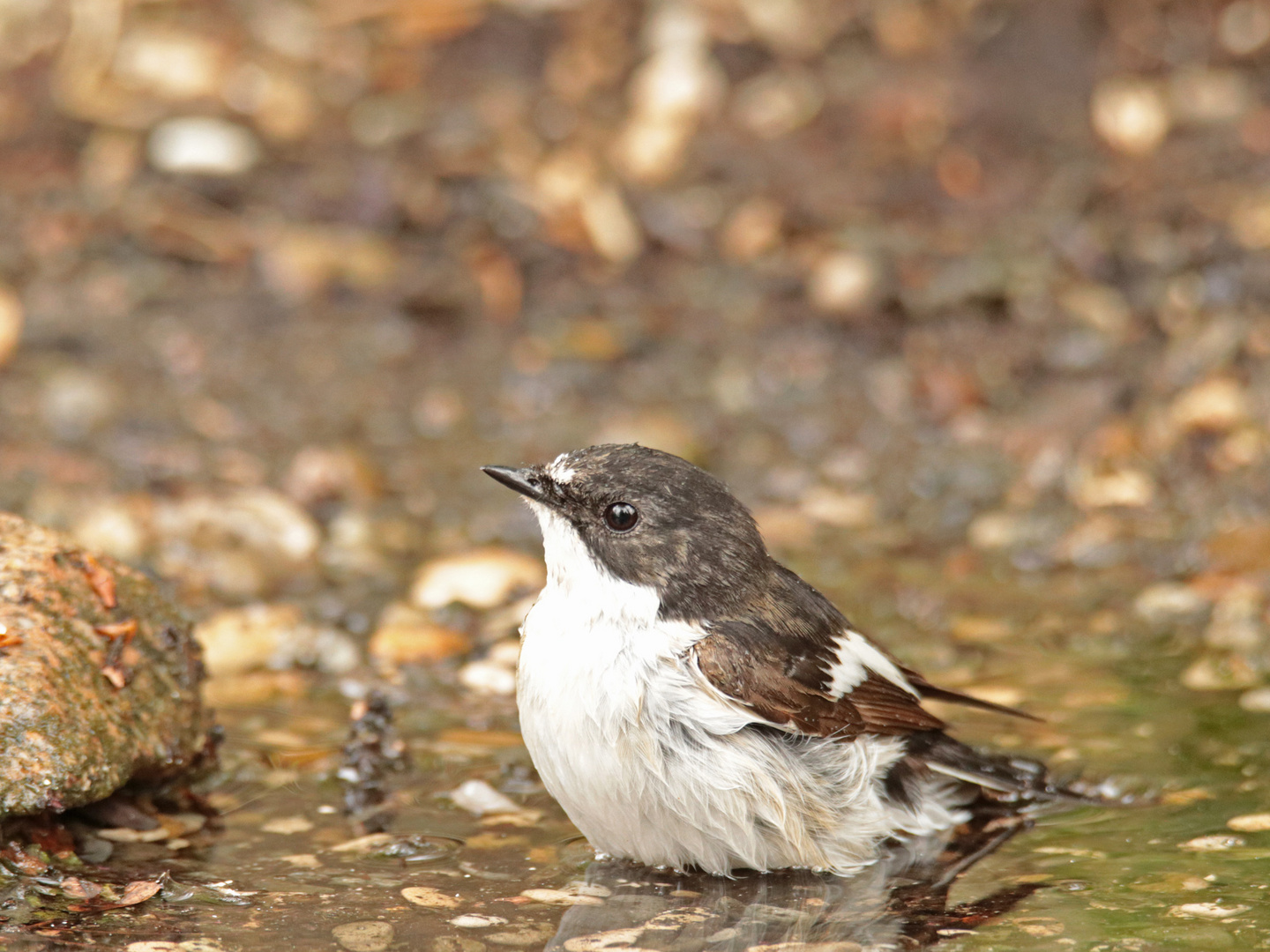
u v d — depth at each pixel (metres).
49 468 12.83
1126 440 13.08
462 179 16.28
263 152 16.67
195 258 15.73
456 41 18.14
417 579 11.48
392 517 12.55
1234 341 13.71
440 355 14.88
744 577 7.55
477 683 9.85
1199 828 7.68
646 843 7.33
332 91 17.48
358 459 13.12
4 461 12.88
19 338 14.54
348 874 7.29
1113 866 7.31
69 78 17.38
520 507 12.77
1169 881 7.14
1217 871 7.22
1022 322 14.70
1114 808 7.94
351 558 11.83
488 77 17.81
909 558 11.91
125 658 7.82
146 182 16.36
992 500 12.74
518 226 15.96
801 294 15.38
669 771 7.09
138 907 6.85
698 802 7.12
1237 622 10.41
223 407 13.99
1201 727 8.91
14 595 7.53
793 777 7.24
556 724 7.16
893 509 12.72
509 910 6.96
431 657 10.20
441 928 6.74
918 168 16.58
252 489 12.72
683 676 7.15
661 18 17.92
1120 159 16.27
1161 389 13.65
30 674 7.22
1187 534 11.97
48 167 16.52
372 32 18.22
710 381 14.48
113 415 13.70
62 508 12.19
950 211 16.03
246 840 7.66
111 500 12.34
